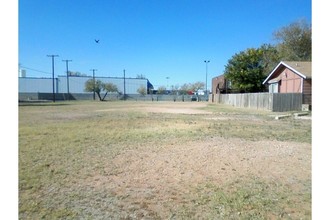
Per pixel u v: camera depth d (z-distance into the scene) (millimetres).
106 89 68500
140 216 3160
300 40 37125
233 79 36094
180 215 3180
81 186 4148
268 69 35688
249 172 4836
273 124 12172
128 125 11789
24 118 15438
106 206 3432
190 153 6320
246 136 8750
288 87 23406
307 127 11078
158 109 25328
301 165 5262
